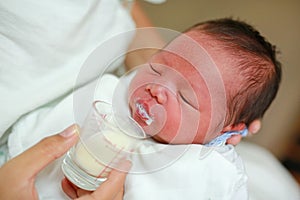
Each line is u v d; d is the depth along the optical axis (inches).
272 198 44.6
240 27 36.5
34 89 34.6
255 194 44.3
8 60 33.2
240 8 62.0
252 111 36.1
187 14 61.7
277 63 38.1
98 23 37.9
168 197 31.3
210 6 61.9
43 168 28.6
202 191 31.9
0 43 32.8
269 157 49.1
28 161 26.5
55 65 35.7
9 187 25.8
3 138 35.9
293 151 64.5
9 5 32.0
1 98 33.4
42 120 34.8
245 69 34.1
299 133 63.1
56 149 26.9
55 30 33.9
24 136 34.4
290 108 61.7
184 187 31.5
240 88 34.0
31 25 32.8
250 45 35.2
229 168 32.7
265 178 45.4
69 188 30.0
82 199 26.2
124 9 42.9
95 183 28.3
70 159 28.4
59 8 33.9
